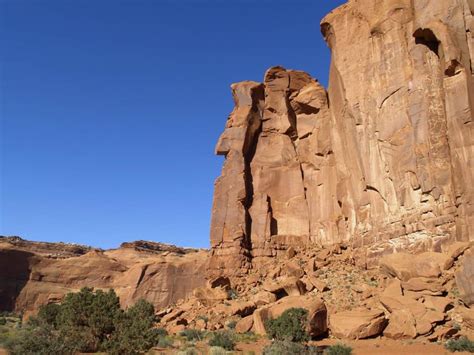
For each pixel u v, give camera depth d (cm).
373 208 3612
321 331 2741
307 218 4644
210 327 3544
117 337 2100
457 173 2920
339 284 3497
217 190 4894
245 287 4234
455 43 3097
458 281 2647
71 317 2298
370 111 3712
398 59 3575
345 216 4000
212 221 4766
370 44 3847
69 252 10444
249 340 2861
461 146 2920
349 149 3938
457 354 2119
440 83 3234
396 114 3491
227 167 4938
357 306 3052
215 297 4038
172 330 3597
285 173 4869
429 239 3083
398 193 3378
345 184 4081
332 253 4019
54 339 1895
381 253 3434
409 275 2969
